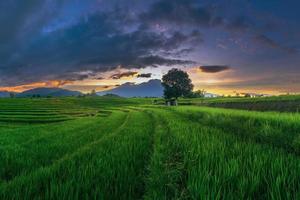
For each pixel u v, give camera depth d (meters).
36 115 63.25
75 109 101.00
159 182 5.20
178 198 4.46
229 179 4.85
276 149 8.06
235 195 4.21
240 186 4.45
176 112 39.34
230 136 11.24
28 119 50.75
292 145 9.14
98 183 5.34
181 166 6.04
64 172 6.22
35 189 5.15
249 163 5.89
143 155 8.69
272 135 10.84
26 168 8.21
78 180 5.41
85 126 30.41
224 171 5.21
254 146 7.95
